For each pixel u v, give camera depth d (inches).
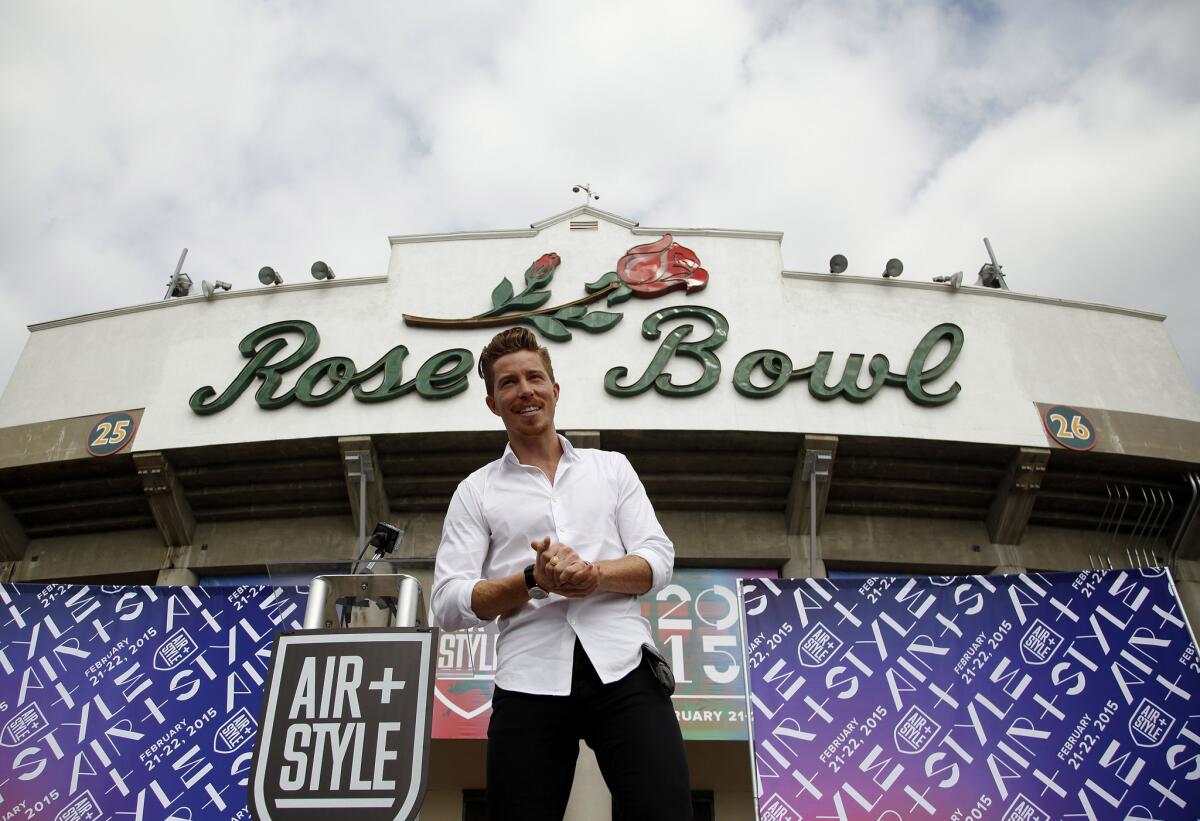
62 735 359.3
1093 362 657.6
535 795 109.9
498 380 138.3
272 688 126.0
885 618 378.9
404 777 119.1
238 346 652.7
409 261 675.4
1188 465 628.1
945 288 671.1
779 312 647.8
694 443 605.6
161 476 615.8
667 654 471.8
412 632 128.5
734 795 498.3
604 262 668.7
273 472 624.7
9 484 642.8
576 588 111.3
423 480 616.1
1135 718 344.5
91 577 642.2
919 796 341.1
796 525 617.3
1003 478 627.5
